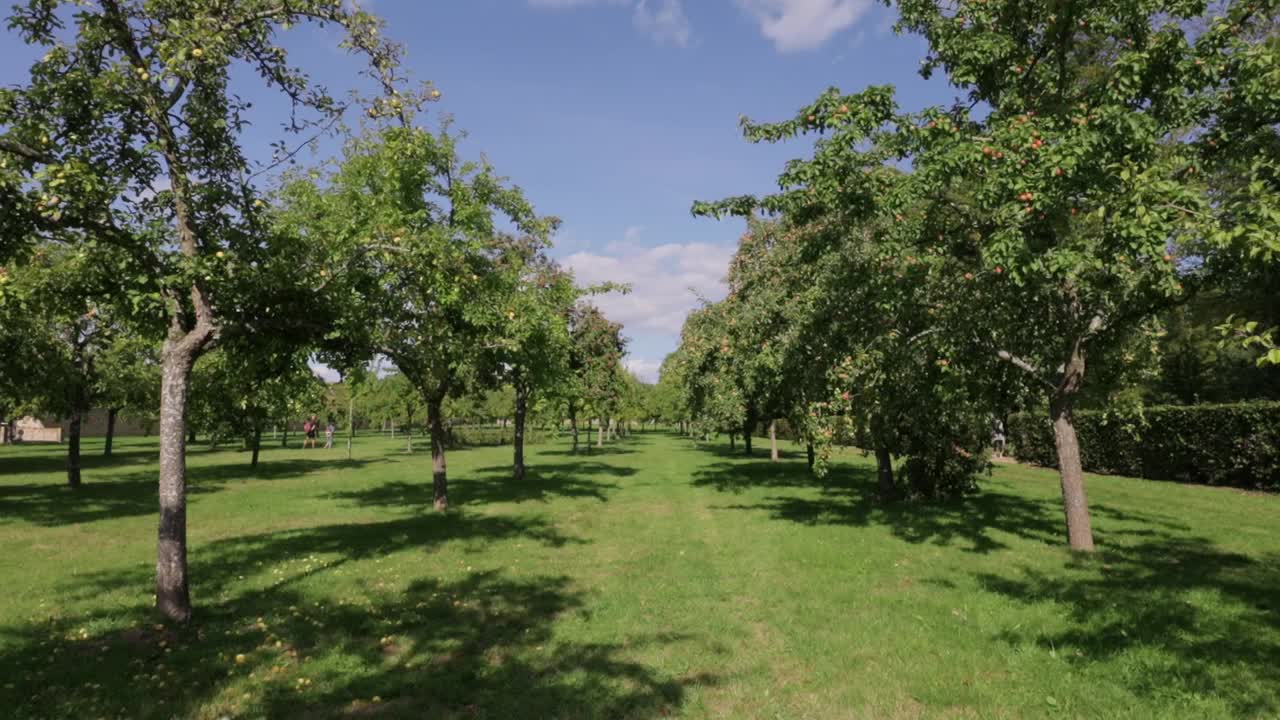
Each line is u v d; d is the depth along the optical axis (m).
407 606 7.20
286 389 10.66
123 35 6.60
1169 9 8.56
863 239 11.44
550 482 19.95
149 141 6.80
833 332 11.46
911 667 5.34
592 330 22.53
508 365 14.99
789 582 8.03
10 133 6.10
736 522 12.49
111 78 6.24
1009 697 4.77
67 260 8.36
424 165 12.90
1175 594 6.93
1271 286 7.52
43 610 7.00
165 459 6.72
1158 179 6.63
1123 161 7.13
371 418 44.88
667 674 5.33
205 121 6.89
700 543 10.54
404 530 11.91
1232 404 16.20
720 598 7.46
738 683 5.13
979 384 10.70
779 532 11.28
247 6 7.10
